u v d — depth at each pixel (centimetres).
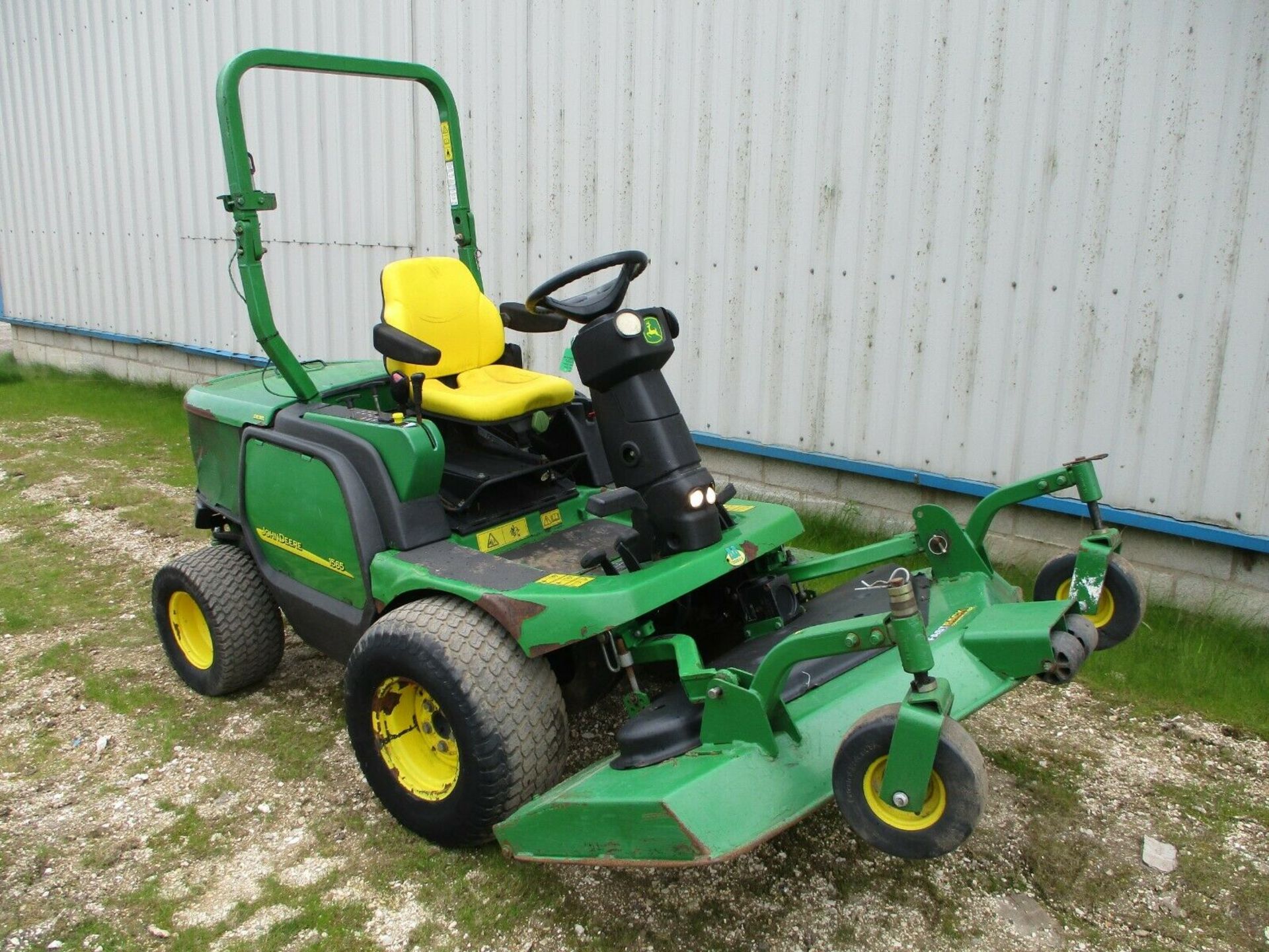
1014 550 461
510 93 587
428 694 263
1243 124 373
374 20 647
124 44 826
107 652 396
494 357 363
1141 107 393
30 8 901
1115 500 430
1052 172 418
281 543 324
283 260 759
